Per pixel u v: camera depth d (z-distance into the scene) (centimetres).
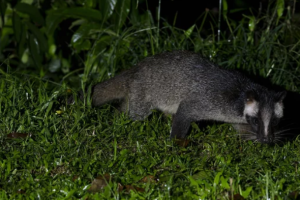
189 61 837
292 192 568
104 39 1043
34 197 554
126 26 1063
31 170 629
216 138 785
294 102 983
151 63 858
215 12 1249
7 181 598
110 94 884
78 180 592
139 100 858
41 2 1146
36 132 727
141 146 714
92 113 805
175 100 833
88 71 1038
